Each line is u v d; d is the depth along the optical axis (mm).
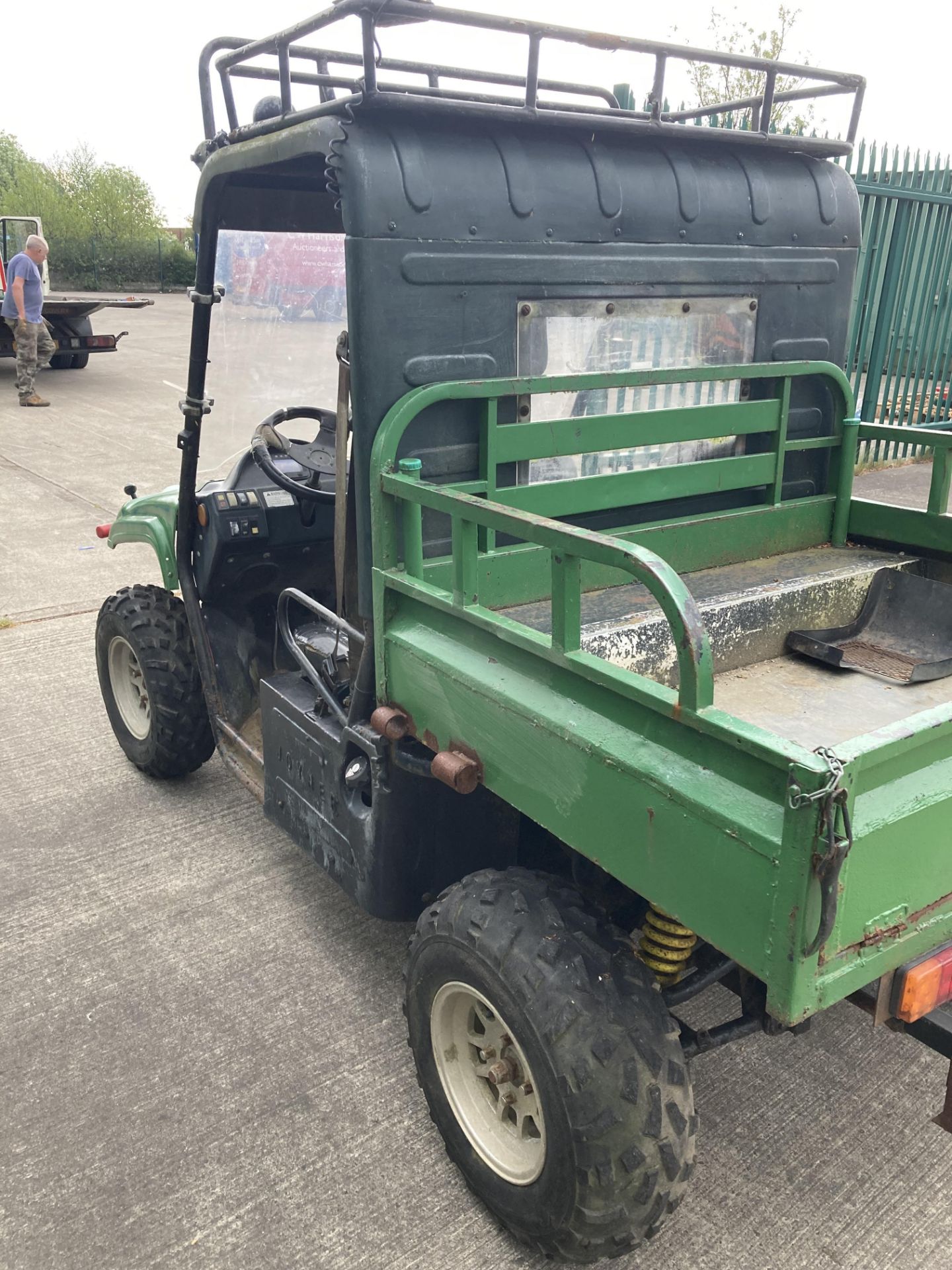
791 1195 2322
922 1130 2508
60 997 2949
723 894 1650
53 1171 2373
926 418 10281
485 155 2383
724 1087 2641
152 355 18266
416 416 2406
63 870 3574
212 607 3762
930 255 9461
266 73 2898
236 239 3207
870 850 1607
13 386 14594
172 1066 2693
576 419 2617
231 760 3576
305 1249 2188
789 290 3045
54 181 43719
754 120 3121
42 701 4863
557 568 1868
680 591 1642
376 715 2449
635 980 1970
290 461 3529
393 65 2967
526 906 2070
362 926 3285
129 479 9102
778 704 2646
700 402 2947
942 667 2822
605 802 1857
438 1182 2361
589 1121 1858
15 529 7578
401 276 2297
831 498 3328
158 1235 2217
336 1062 2715
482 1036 2250
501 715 2088
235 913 3344
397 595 2422
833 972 1618
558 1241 2006
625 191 2604
